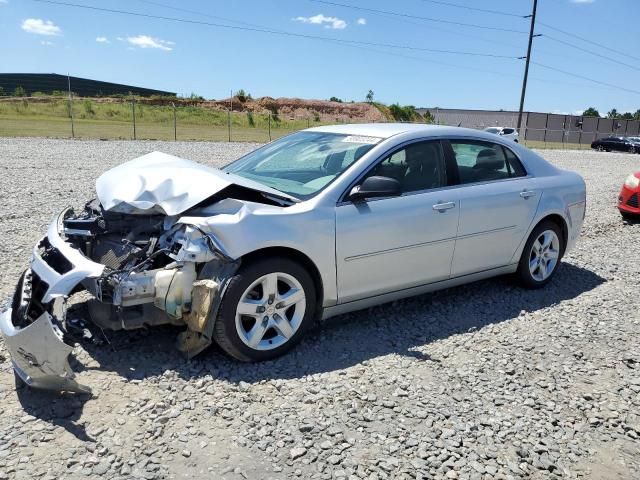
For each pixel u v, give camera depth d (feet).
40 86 240.73
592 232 28.09
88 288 11.26
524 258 17.56
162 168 13.29
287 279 12.30
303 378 11.68
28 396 10.46
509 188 16.61
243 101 224.12
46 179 36.24
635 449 10.07
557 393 11.82
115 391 10.71
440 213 14.66
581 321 15.83
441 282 15.46
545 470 9.32
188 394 10.77
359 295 13.69
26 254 18.88
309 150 15.37
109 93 255.50
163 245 11.98
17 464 8.55
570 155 107.14
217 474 8.63
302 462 9.03
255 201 13.11
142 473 8.52
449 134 15.80
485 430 10.30
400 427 10.16
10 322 10.53
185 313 11.59
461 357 13.21
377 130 15.35
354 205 13.26
